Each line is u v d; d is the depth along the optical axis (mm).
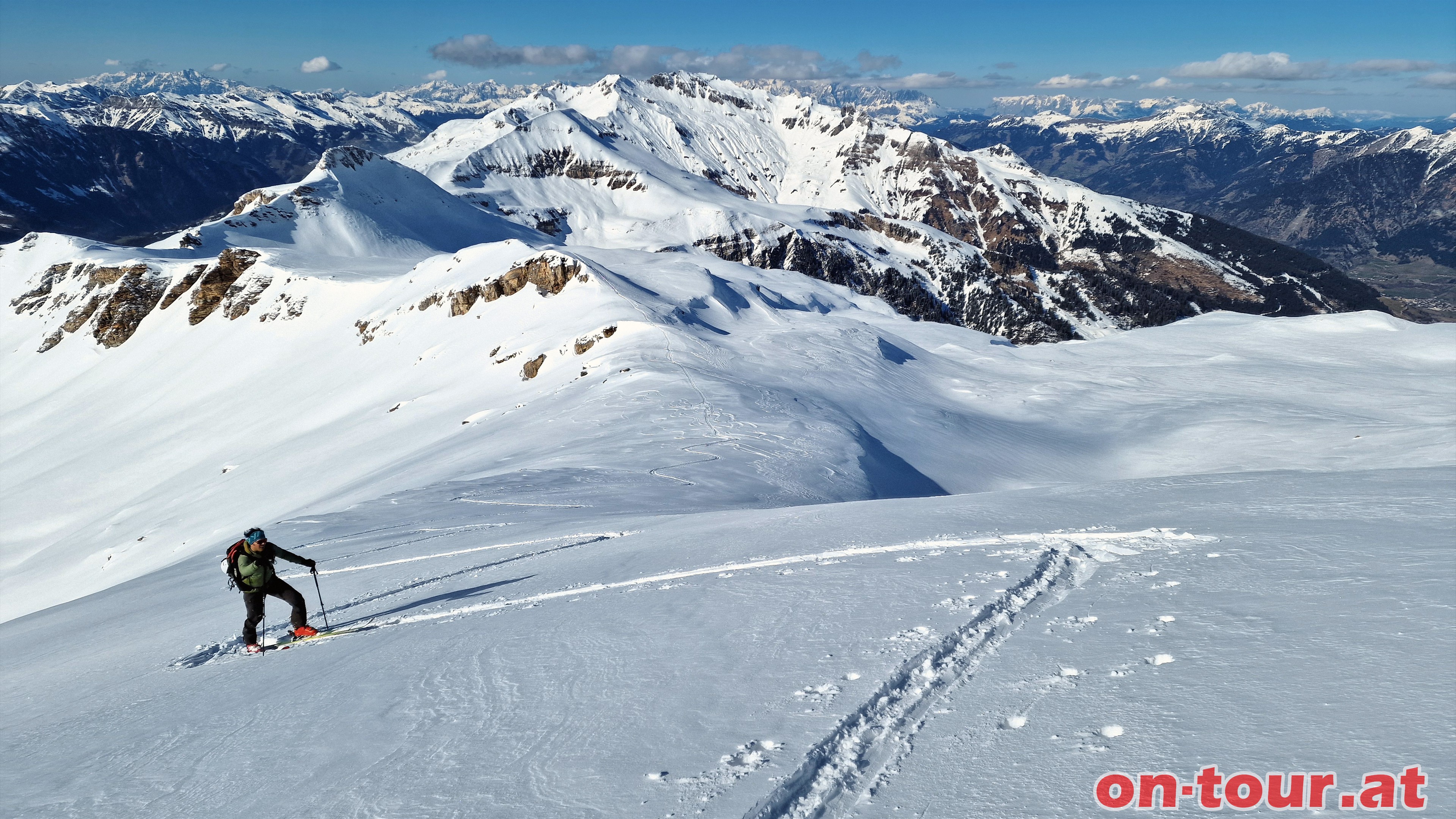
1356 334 101938
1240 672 4586
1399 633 4672
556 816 4348
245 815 5180
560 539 17469
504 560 15562
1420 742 3355
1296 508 9641
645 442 41656
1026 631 6309
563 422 51875
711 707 5555
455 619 10500
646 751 4996
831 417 51781
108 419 129750
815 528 13305
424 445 66812
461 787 4926
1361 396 70812
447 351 102438
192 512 71000
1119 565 8062
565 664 7145
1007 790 3842
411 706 6715
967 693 5230
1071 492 14398
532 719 5902
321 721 6816
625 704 5863
